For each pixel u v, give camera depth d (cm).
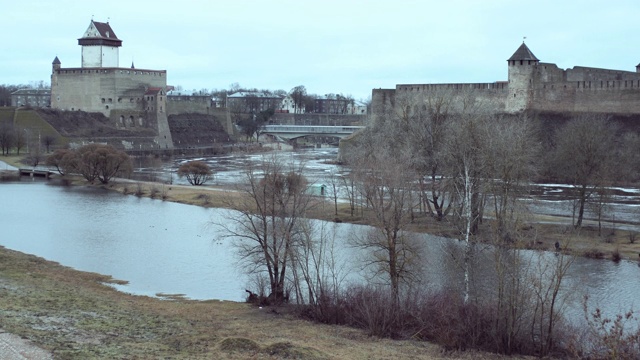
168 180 14062
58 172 15150
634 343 4375
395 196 6228
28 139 19000
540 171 10500
